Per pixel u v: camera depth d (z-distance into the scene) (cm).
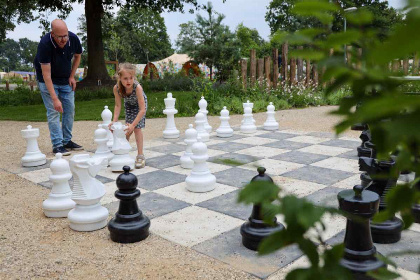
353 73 42
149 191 423
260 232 273
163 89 2170
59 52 600
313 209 50
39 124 1024
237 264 257
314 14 44
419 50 30
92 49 2103
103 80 2111
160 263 262
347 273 57
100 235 317
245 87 1378
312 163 530
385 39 40
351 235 227
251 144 675
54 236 316
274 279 236
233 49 2106
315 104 1353
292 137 741
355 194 222
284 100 1338
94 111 1303
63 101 638
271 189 51
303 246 53
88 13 2073
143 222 303
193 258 268
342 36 42
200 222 334
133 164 518
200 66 2562
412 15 29
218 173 494
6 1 2181
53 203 358
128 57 5138
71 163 319
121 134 505
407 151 55
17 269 258
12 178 494
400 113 42
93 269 257
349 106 47
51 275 250
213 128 887
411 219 76
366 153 434
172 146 678
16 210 379
